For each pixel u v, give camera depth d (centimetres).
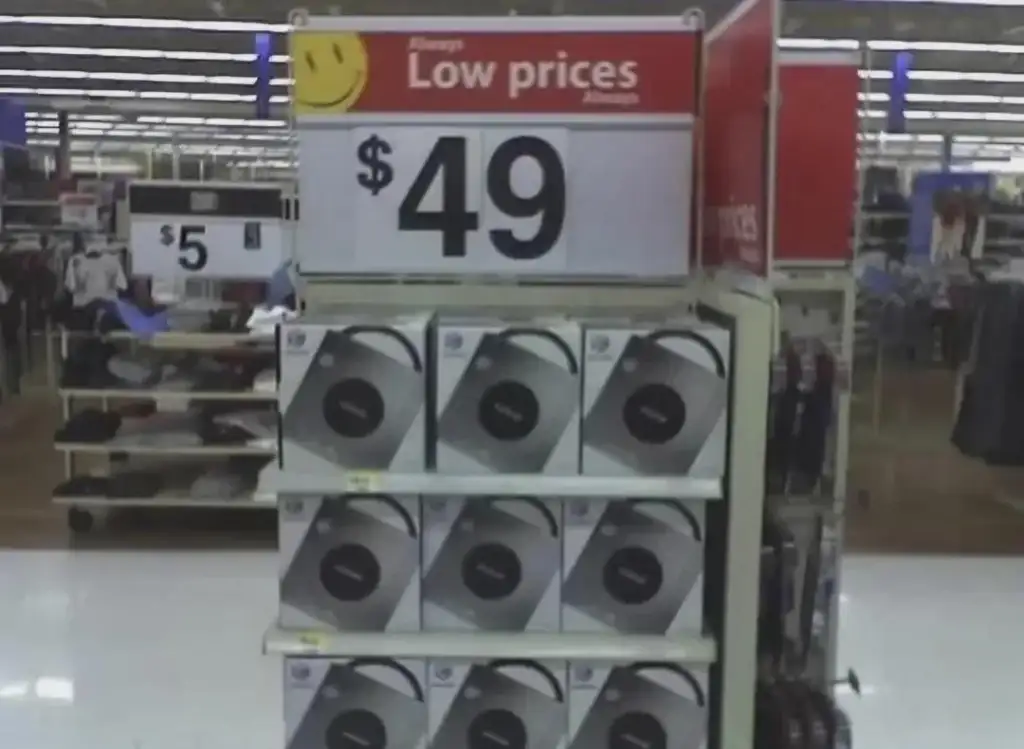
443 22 262
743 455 227
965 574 614
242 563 595
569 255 267
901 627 525
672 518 235
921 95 1134
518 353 229
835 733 242
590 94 263
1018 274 836
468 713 238
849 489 803
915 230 895
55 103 1113
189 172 1287
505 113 264
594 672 236
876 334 920
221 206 646
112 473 671
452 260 268
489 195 266
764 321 221
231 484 645
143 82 1108
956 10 805
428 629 239
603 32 262
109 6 800
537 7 779
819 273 300
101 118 1280
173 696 419
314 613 239
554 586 237
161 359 675
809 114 300
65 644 473
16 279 955
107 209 695
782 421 255
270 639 236
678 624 237
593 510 235
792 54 303
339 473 232
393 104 264
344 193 267
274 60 892
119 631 489
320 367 231
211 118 1259
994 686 454
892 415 1026
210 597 538
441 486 229
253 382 654
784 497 256
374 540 237
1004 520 731
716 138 257
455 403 230
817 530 258
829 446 259
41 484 778
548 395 229
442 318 248
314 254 269
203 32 882
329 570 238
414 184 266
